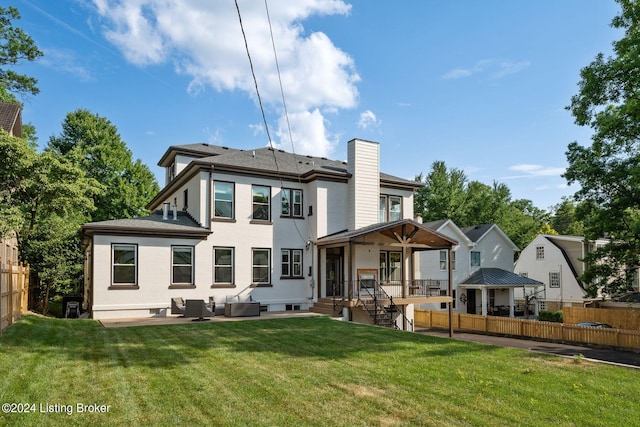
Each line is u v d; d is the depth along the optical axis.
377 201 22.75
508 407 6.43
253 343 11.32
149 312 17.98
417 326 28.59
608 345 17.72
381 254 22.86
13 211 17.02
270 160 23.09
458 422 5.82
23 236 23.17
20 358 8.67
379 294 21.02
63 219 25.48
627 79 17.83
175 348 10.44
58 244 25.12
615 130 19.27
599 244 34.75
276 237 21.33
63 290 26.36
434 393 7.04
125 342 11.12
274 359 9.41
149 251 18.25
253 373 8.13
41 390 6.71
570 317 26.83
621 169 19.89
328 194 21.97
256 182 21.11
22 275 15.32
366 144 22.67
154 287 18.20
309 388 7.23
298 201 22.27
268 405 6.37
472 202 51.62
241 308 17.75
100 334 12.31
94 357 9.21
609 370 8.70
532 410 6.33
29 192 19.34
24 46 31.95
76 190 19.56
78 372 7.89
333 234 21.89
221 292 19.66
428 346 11.05
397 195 24.20
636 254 20.66
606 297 33.16
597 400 6.83
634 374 8.43
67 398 6.43
